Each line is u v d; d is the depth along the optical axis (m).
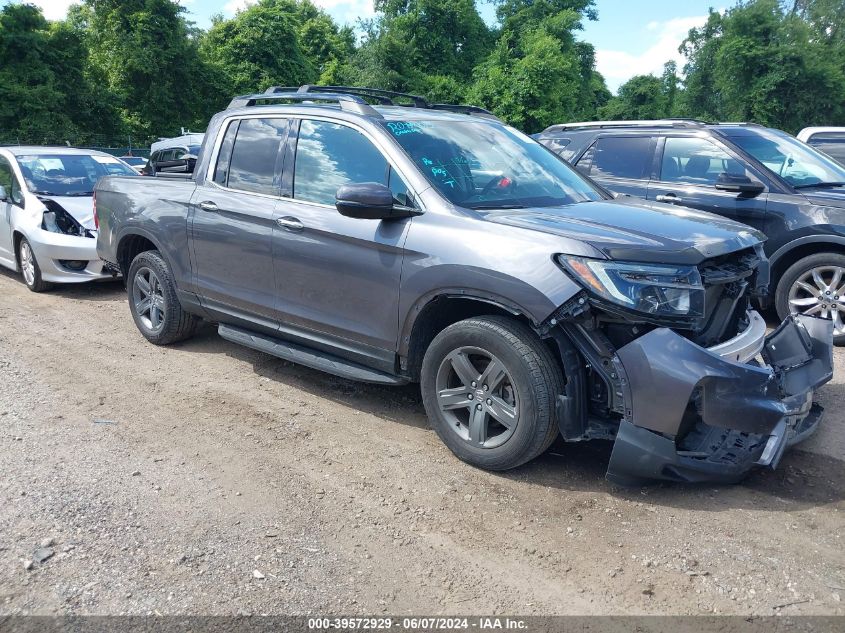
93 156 9.30
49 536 3.07
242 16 43.75
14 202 8.27
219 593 2.71
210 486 3.54
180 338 5.82
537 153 4.77
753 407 3.11
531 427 3.41
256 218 4.59
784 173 6.48
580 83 51.16
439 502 3.39
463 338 3.60
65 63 36.69
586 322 3.27
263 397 4.77
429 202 3.82
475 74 42.78
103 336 6.25
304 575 2.82
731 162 6.54
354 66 42.62
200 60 40.69
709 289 3.50
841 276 5.88
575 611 2.61
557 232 3.39
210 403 4.65
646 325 3.21
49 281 7.87
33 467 3.71
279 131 4.70
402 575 2.83
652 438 3.16
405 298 3.80
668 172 6.94
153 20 38.81
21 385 4.96
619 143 7.36
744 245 3.59
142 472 3.68
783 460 3.79
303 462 3.81
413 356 3.94
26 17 34.84
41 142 33.97
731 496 3.41
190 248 5.18
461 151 4.28
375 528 3.17
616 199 4.53
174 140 18.39
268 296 4.65
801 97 35.84
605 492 3.46
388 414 4.49
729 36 38.03
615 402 3.23
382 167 4.08
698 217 3.98
